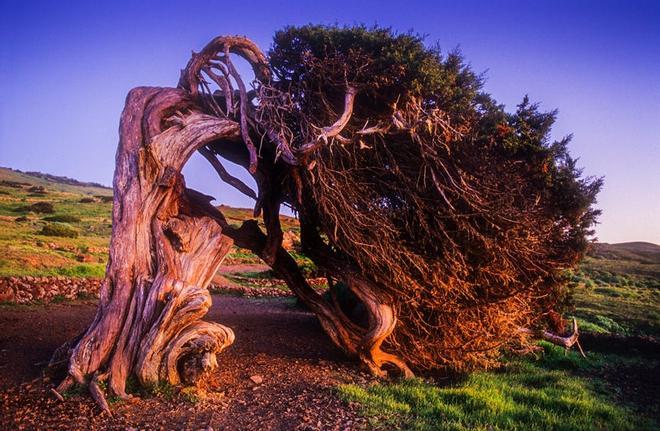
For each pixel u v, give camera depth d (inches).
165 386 357.1
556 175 524.7
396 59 435.5
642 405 397.1
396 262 466.9
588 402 370.9
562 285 555.5
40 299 796.0
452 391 379.6
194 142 429.7
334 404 349.1
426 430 298.4
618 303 1013.8
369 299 482.0
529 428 307.3
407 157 482.9
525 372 502.6
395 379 460.8
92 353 361.4
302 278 530.0
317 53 467.5
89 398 336.8
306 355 528.1
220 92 513.3
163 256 395.9
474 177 472.1
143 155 410.3
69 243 1502.2
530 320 548.7
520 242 480.4
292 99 473.7
